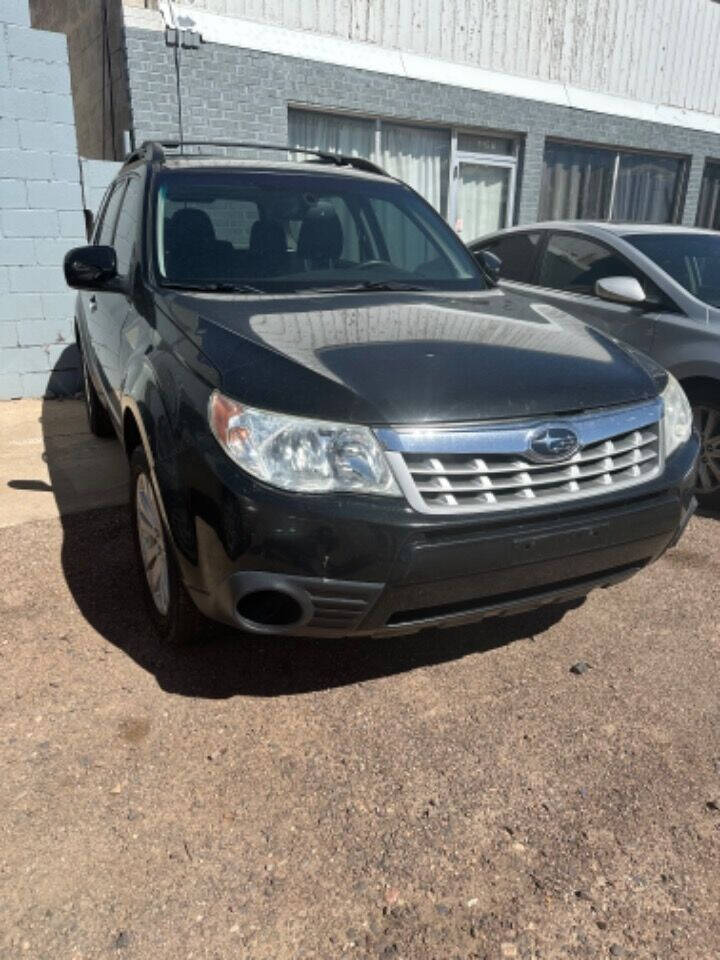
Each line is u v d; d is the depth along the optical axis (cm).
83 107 873
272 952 180
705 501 453
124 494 445
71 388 659
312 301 304
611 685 282
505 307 326
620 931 187
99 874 198
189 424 236
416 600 229
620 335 482
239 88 762
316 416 222
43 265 625
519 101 968
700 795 231
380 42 855
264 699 268
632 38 1087
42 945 179
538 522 236
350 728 255
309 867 203
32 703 260
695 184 1245
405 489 222
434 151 948
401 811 222
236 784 229
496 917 190
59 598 328
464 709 267
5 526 398
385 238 377
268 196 366
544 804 226
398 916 190
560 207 1108
